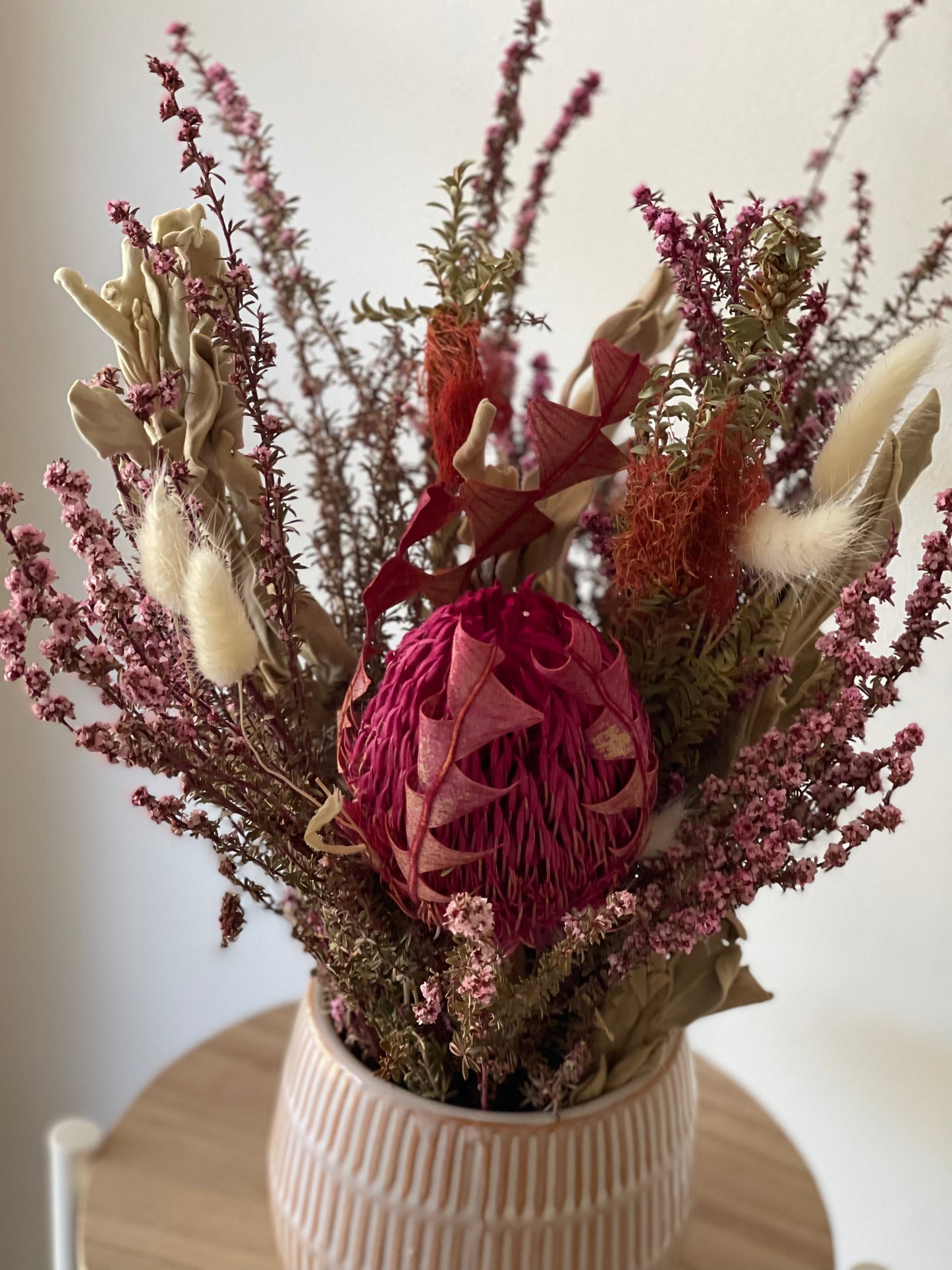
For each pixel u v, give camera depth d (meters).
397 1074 0.45
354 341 0.68
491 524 0.41
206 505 0.40
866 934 0.68
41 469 0.80
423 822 0.34
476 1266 0.44
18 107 0.73
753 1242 0.60
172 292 0.38
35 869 0.93
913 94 0.54
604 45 0.60
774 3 0.56
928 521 0.55
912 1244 0.72
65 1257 0.66
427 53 0.63
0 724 0.89
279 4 0.65
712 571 0.38
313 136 0.66
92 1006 0.97
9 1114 1.01
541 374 0.56
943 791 0.62
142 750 0.37
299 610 0.43
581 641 0.34
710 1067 0.73
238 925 0.40
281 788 0.39
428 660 0.35
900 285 0.51
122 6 0.68
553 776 0.34
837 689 0.39
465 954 0.35
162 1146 0.63
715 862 0.39
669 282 0.46
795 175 0.58
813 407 0.47
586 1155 0.44
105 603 0.36
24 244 0.76
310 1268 0.47
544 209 0.56
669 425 0.37
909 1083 0.69
